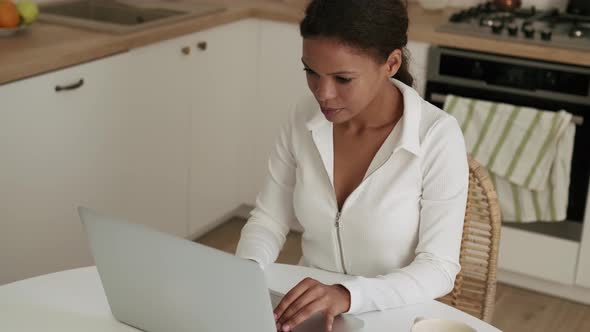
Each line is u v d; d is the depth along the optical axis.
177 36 3.11
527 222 3.25
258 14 3.47
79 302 1.57
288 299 1.48
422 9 3.64
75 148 2.77
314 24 1.52
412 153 1.70
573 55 2.98
